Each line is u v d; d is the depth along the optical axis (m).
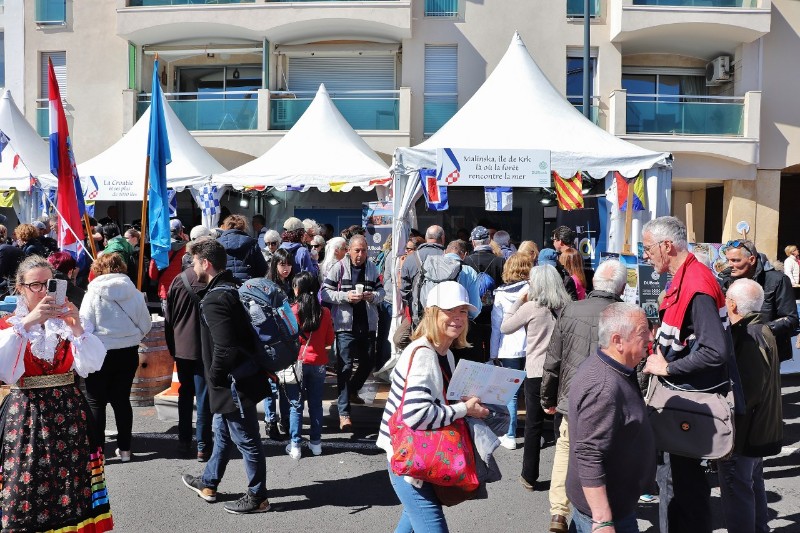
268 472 5.92
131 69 19.95
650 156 8.87
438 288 3.45
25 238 9.62
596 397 3.08
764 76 19.27
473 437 3.47
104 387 5.82
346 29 19.45
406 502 3.38
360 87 20.39
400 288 7.61
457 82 19.56
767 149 19.28
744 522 4.10
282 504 5.21
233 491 5.45
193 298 6.02
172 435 6.89
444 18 19.52
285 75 20.45
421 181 8.65
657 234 3.87
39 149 14.07
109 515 4.01
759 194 19.27
